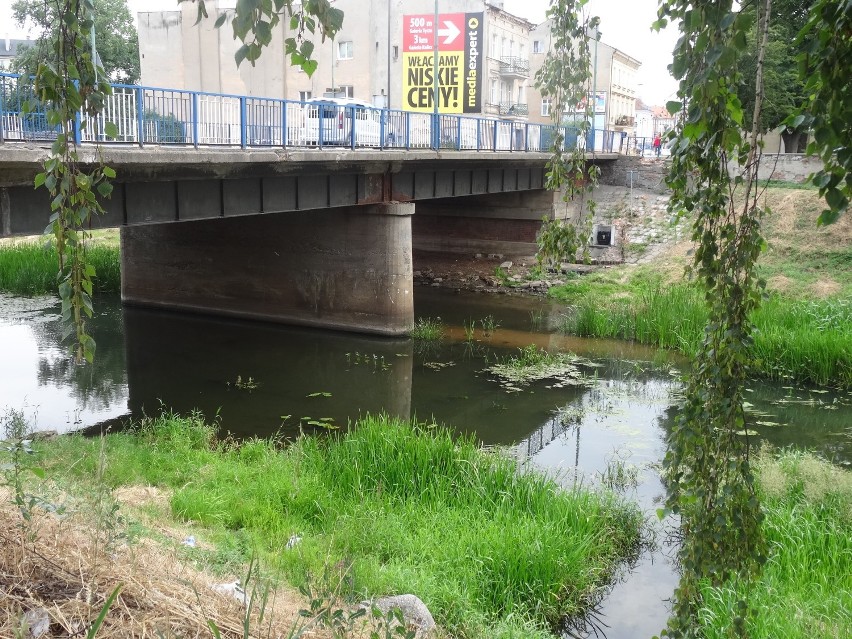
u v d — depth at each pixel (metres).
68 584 3.98
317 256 21.48
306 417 13.93
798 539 8.30
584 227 8.96
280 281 22.06
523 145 28.06
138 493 8.65
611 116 58.94
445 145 23.30
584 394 15.79
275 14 2.88
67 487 6.59
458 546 8.05
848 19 2.68
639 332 20.19
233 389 15.73
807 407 14.59
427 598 6.74
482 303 25.52
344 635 3.91
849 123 2.69
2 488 6.04
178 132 14.61
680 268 26.27
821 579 7.65
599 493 10.14
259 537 7.79
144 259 23.81
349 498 9.41
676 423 3.57
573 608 7.52
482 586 7.44
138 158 12.87
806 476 9.89
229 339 20.30
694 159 3.49
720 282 3.39
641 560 8.70
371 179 20.03
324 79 41.75
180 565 5.31
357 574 6.70
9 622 3.39
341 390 15.84
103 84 4.00
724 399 3.35
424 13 40.66
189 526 7.82
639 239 29.88
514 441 12.96
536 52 53.28
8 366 16.94
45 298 23.81
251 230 22.25
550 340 20.52
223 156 14.61
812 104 2.79
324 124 18.73
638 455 12.19
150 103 13.83
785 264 23.89
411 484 9.71
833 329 17.05
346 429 13.33
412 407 14.82
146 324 21.77
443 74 34.28
